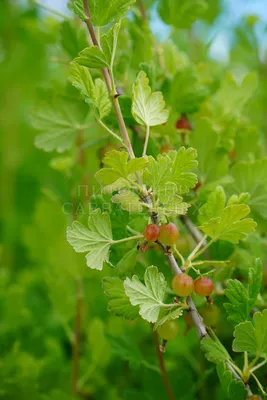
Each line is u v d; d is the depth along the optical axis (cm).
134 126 60
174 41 78
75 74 52
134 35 62
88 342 72
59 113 62
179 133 62
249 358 60
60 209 77
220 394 66
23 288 79
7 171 124
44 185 117
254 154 67
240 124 67
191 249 65
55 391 68
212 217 55
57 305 72
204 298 58
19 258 109
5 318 76
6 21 115
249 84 66
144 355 72
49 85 69
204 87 62
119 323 73
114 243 53
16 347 71
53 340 75
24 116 122
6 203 123
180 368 67
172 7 66
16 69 116
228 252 59
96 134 70
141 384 71
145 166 52
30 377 69
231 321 54
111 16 53
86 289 74
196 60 75
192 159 52
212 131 60
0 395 69
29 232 80
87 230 53
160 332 55
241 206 53
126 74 62
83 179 68
